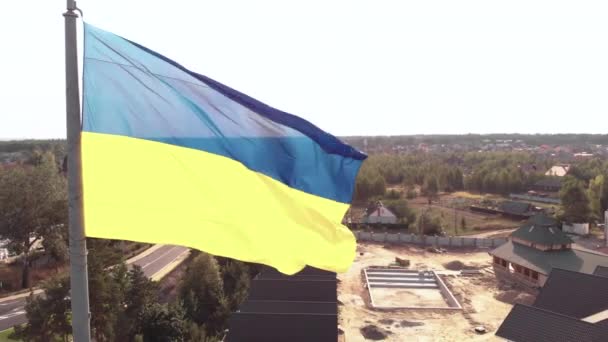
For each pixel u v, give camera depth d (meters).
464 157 185.25
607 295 29.05
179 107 8.32
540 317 25.38
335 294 31.44
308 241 8.70
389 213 77.25
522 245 50.16
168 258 54.91
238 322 25.56
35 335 25.73
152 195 8.21
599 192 83.88
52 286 26.27
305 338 24.95
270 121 8.77
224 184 8.49
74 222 6.81
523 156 174.88
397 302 42.78
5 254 56.00
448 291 44.69
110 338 27.34
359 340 33.91
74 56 6.57
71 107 6.62
